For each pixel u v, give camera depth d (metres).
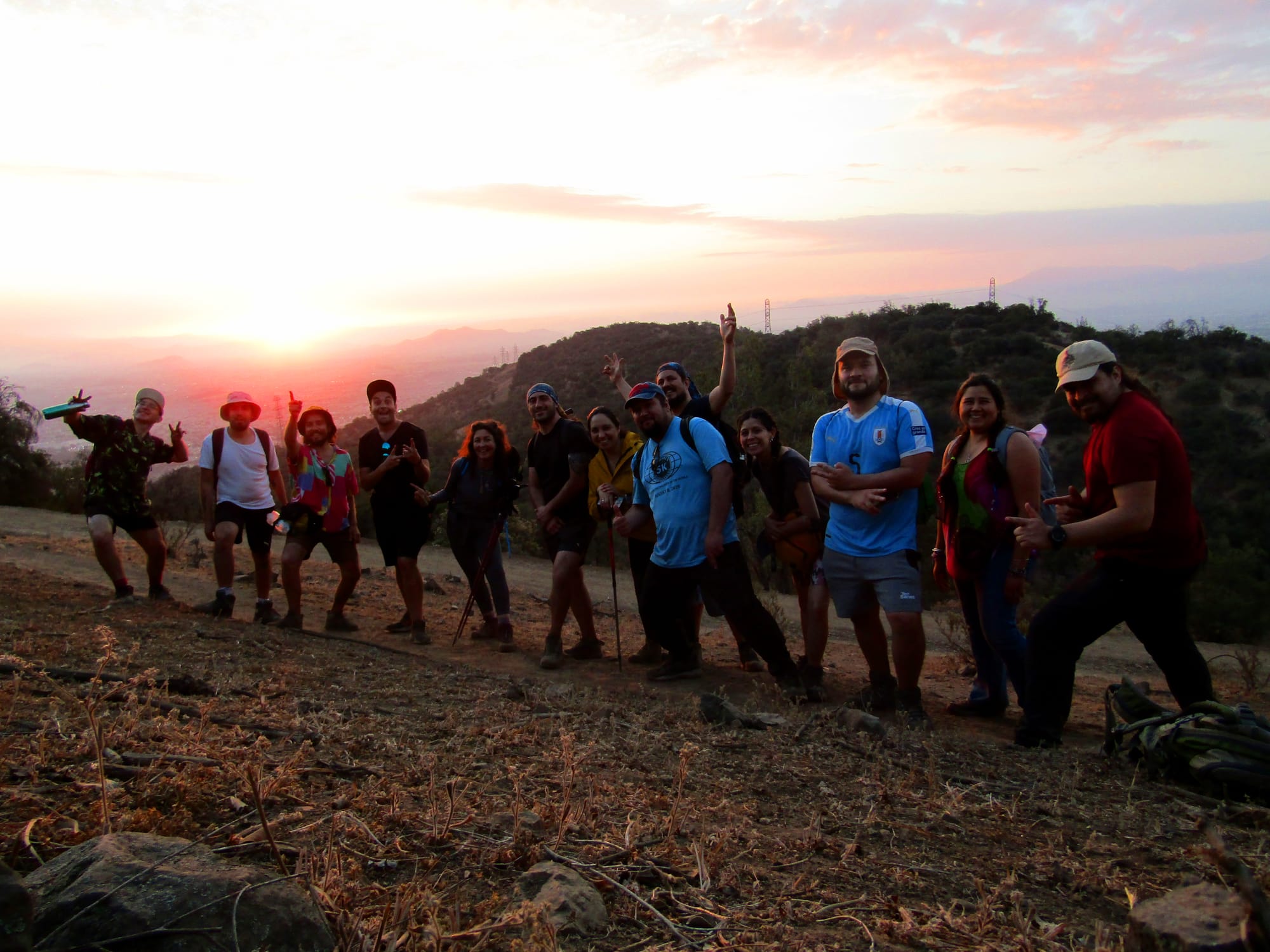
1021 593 5.54
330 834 2.39
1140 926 1.89
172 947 1.65
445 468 31.34
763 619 6.05
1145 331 42.78
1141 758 4.46
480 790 3.27
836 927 2.38
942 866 2.99
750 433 6.27
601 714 5.08
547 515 7.00
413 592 7.63
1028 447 5.49
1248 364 37.78
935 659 8.85
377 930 1.94
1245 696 7.71
